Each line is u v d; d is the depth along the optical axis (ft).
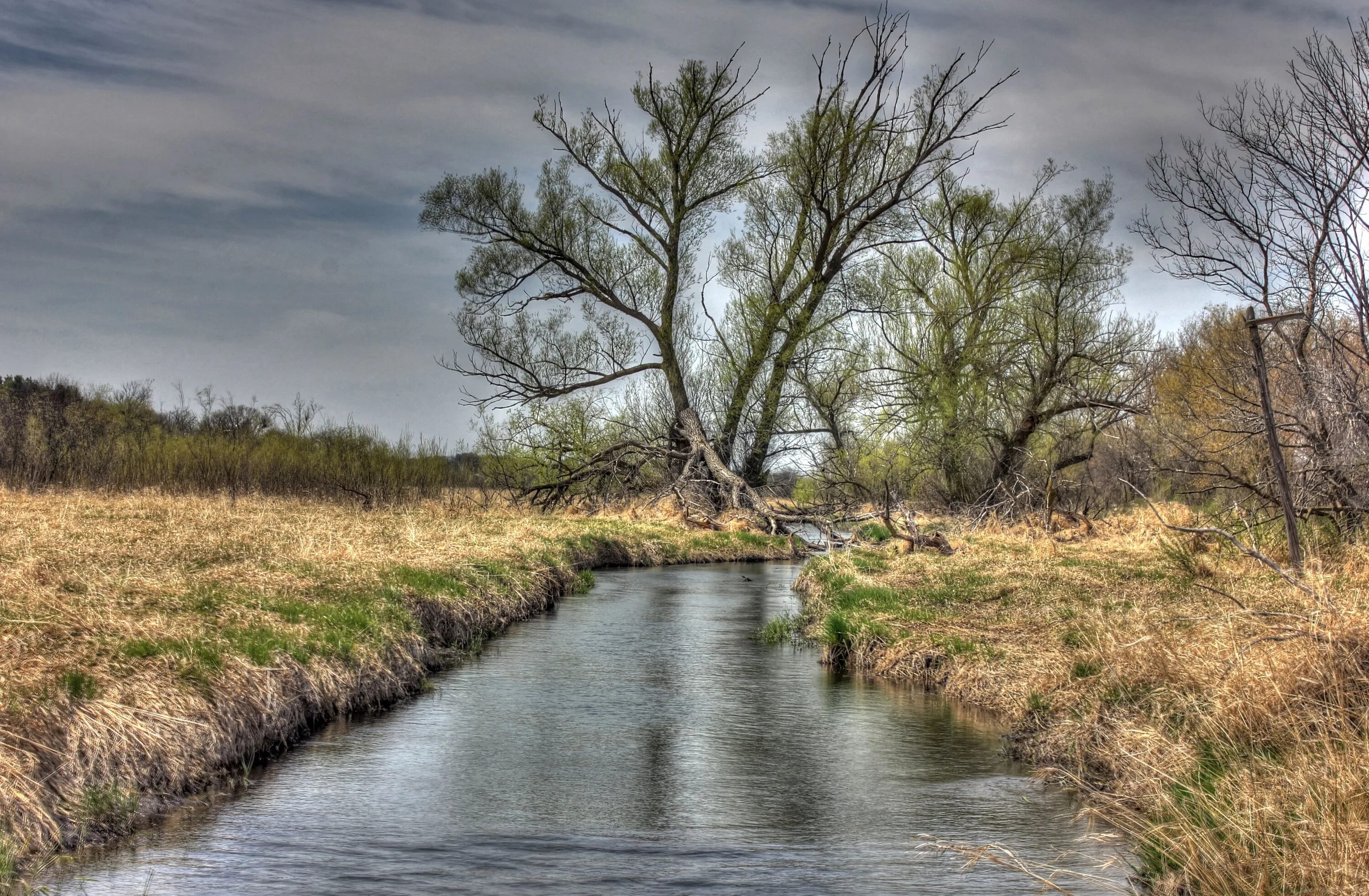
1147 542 66.13
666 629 50.75
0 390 96.68
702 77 120.88
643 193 124.16
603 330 126.11
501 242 124.77
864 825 21.39
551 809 22.27
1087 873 18.34
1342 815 15.92
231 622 30.66
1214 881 15.79
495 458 123.54
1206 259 48.32
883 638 39.88
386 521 76.18
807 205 121.08
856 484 116.37
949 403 108.99
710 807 22.61
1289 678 21.49
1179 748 20.94
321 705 29.22
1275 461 34.76
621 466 125.70
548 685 35.96
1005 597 45.70
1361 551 35.73
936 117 116.37
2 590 29.27
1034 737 27.27
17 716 19.88
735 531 114.93
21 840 17.88
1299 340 47.93
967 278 113.60
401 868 18.53
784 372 123.65
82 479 89.15
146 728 21.93
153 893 17.02
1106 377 102.94
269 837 20.02
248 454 95.09
